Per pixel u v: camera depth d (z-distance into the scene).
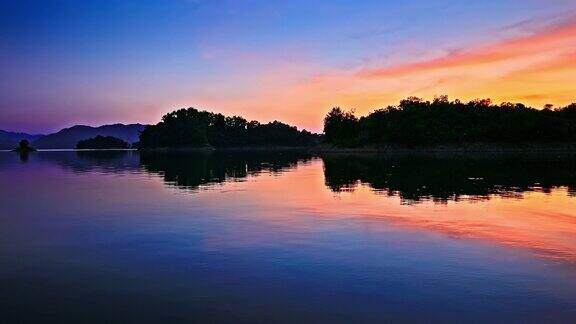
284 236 14.44
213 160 84.44
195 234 14.79
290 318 7.83
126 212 19.52
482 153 116.75
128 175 42.84
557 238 14.16
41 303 8.53
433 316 7.90
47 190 28.75
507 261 11.45
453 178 37.06
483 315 7.95
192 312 8.10
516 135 125.62
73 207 21.11
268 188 29.83
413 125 137.50
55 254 12.23
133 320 7.73
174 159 90.56
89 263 11.32
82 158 98.75
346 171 48.00
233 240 13.86
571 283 9.68
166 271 10.59
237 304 8.48
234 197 24.88
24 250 12.69
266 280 9.88
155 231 15.30
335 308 8.27
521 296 8.88
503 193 26.25
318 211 19.66
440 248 12.84
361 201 22.98
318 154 129.88
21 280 9.96
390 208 20.50
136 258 11.76
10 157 107.31
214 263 11.27
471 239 14.00
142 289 9.33
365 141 149.50
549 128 123.56
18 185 32.25
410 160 76.94
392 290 9.22
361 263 11.25
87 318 7.81
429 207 20.78
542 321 7.70
